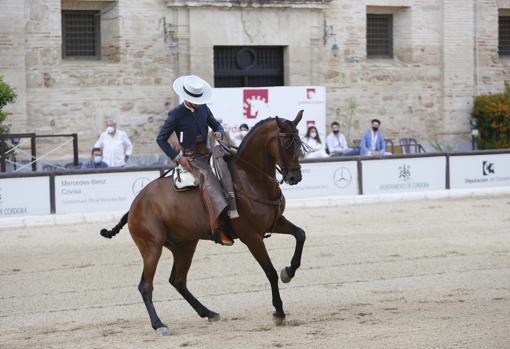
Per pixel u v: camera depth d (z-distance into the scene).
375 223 22.78
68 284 16.48
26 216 23.47
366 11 35.59
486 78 37.75
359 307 14.07
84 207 24.14
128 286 16.23
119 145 28.94
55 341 12.62
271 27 33.59
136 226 13.50
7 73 29.78
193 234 13.35
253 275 16.88
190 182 13.30
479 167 28.78
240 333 12.63
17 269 17.86
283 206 13.54
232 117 30.28
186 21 32.41
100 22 32.22
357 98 35.47
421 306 13.95
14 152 29.33
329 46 34.75
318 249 19.36
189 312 14.34
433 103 36.88
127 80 31.83
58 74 30.77
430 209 25.22
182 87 13.40
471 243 19.81
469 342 11.45
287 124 13.05
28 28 30.19
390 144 35.91
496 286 15.38
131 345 12.21
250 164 13.29
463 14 37.03
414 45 36.34
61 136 29.66
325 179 26.66
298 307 14.26
